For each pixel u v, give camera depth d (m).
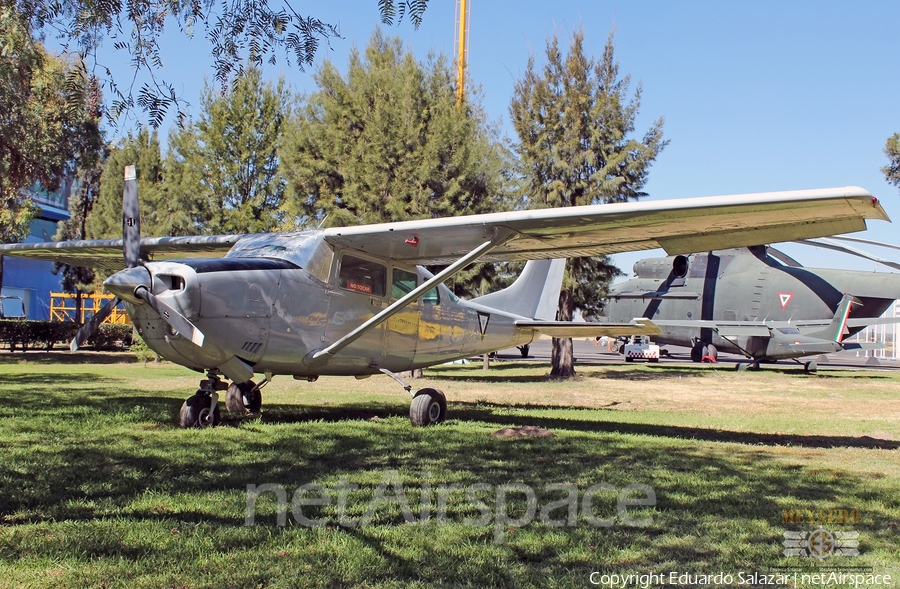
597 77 18.59
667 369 22.44
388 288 8.35
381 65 18.06
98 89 7.02
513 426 7.60
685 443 6.61
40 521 3.51
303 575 2.87
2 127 8.14
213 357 6.64
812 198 5.11
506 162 18.84
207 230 21.53
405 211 16.97
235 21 6.55
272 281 6.99
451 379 17.34
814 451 6.37
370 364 8.23
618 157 17.97
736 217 5.90
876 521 3.87
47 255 10.23
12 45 6.92
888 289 20.16
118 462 4.94
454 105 17.97
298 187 18.17
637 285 24.00
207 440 5.98
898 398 12.65
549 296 11.50
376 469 4.92
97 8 6.38
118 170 25.86
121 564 2.93
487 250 6.89
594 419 8.75
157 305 6.16
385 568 2.97
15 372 15.40
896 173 22.20
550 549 3.27
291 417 8.18
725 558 3.21
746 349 21.56
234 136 21.11
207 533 3.36
